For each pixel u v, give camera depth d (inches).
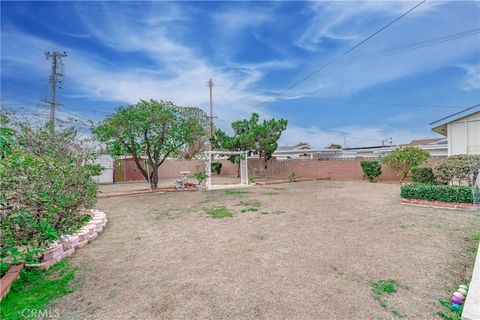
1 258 113.0
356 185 489.7
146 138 437.4
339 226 195.9
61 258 140.4
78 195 148.9
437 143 712.4
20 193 113.0
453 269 120.0
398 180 558.9
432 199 262.8
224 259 136.8
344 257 135.5
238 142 597.6
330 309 90.0
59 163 147.3
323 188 448.1
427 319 84.3
